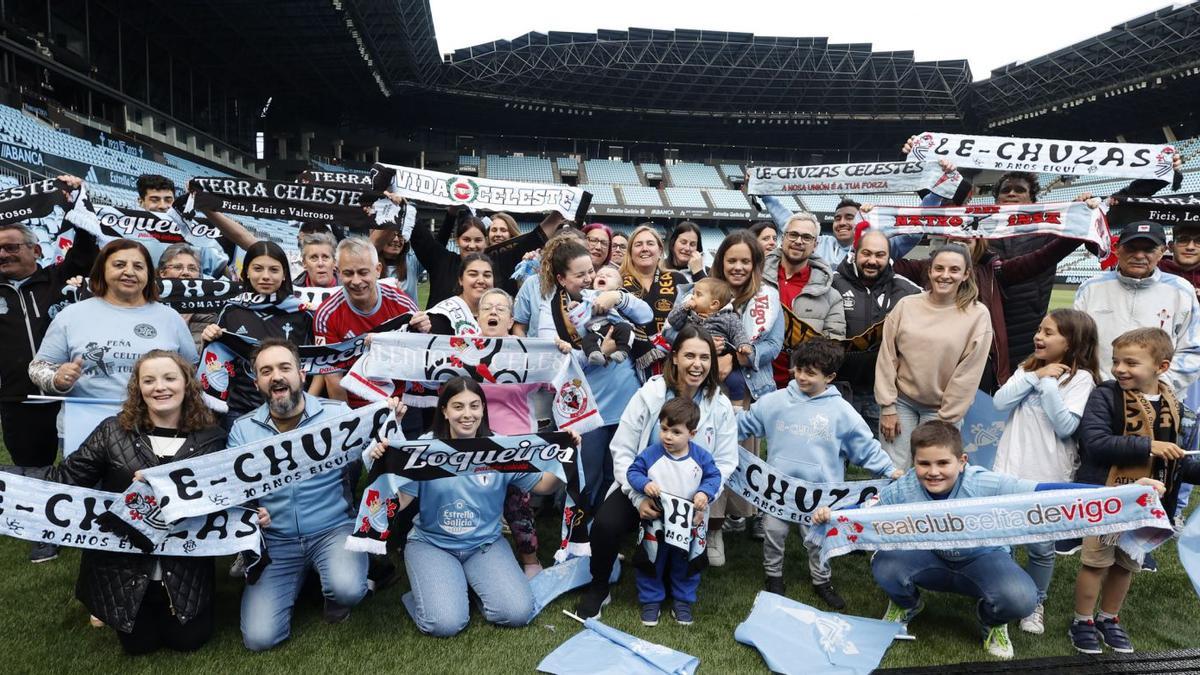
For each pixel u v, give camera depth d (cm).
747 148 4744
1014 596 324
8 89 1928
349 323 450
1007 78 3406
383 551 342
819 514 354
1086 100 3344
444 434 374
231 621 355
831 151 4650
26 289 429
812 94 3825
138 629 319
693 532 358
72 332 383
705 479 371
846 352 478
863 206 517
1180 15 2705
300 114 3719
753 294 447
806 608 367
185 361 338
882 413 434
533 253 668
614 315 443
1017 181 545
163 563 314
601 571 370
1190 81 3061
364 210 517
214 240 664
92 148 2234
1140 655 329
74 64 2178
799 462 395
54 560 414
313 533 355
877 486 369
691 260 602
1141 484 312
